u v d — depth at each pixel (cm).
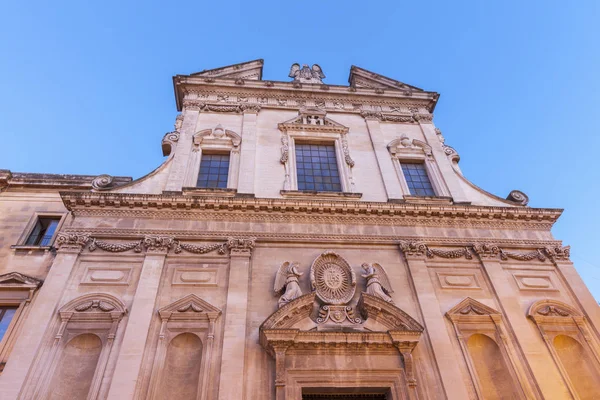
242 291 1537
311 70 2816
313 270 1631
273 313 1430
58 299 1441
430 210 1891
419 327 1468
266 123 2300
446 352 1474
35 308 1404
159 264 1583
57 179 2031
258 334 1447
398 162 2227
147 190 1891
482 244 1848
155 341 1394
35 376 1266
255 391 1312
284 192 1928
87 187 2027
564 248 1891
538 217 1967
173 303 1485
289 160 2116
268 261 1669
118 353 1340
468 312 1623
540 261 1852
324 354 1409
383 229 1841
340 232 1798
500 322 1612
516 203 2098
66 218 1903
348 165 2144
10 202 1927
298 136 2256
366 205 1848
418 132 2433
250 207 1781
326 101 2514
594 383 1520
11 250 1722
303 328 1470
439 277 1731
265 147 2161
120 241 1655
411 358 1416
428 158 2284
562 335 1627
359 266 1711
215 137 2159
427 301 1617
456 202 2053
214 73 2566
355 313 1561
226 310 1477
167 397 1329
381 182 2100
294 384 1325
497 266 1784
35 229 1867
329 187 2078
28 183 1991
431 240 1834
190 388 1353
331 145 2297
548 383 1448
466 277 1748
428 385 1398
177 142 2120
